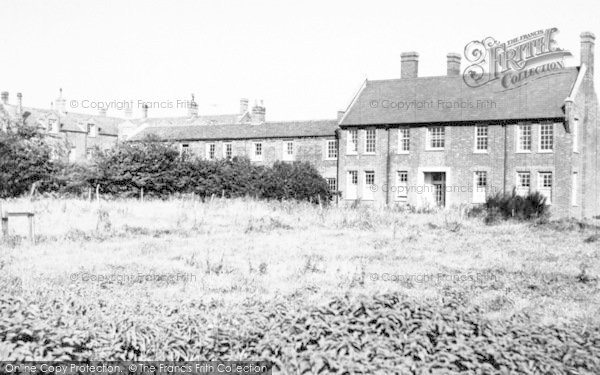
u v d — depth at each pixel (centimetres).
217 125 5853
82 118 8081
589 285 1583
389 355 796
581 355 800
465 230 2834
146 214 2948
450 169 4406
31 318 886
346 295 988
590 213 4475
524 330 883
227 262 1833
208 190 4000
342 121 4831
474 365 775
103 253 1942
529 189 4100
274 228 2741
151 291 1395
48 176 3844
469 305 1107
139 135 6072
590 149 4425
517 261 1959
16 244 2036
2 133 3831
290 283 1525
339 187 4878
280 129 5347
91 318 1000
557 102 4059
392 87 4928
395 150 4638
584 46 4306
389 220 3080
